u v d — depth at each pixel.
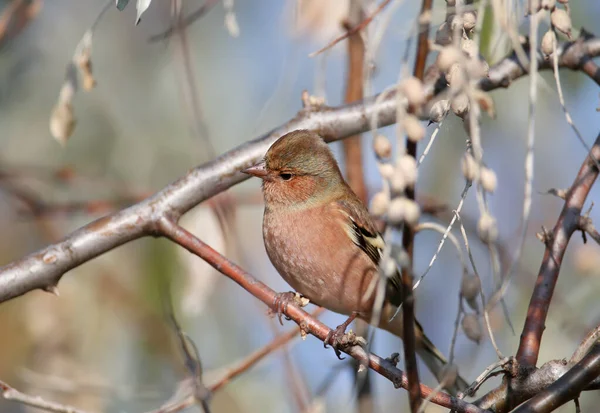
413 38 6.16
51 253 8.25
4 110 12.95
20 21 11.80
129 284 12.08
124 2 7.25
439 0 9.12
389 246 5.62
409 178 5.66
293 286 10.37
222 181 9.03
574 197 8.02
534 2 5.88
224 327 12.23
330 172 10.16
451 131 12.97
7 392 7.19
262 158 9.57
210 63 13.18
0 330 11.88
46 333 11.80
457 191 12.94
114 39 13.30
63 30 13.14
